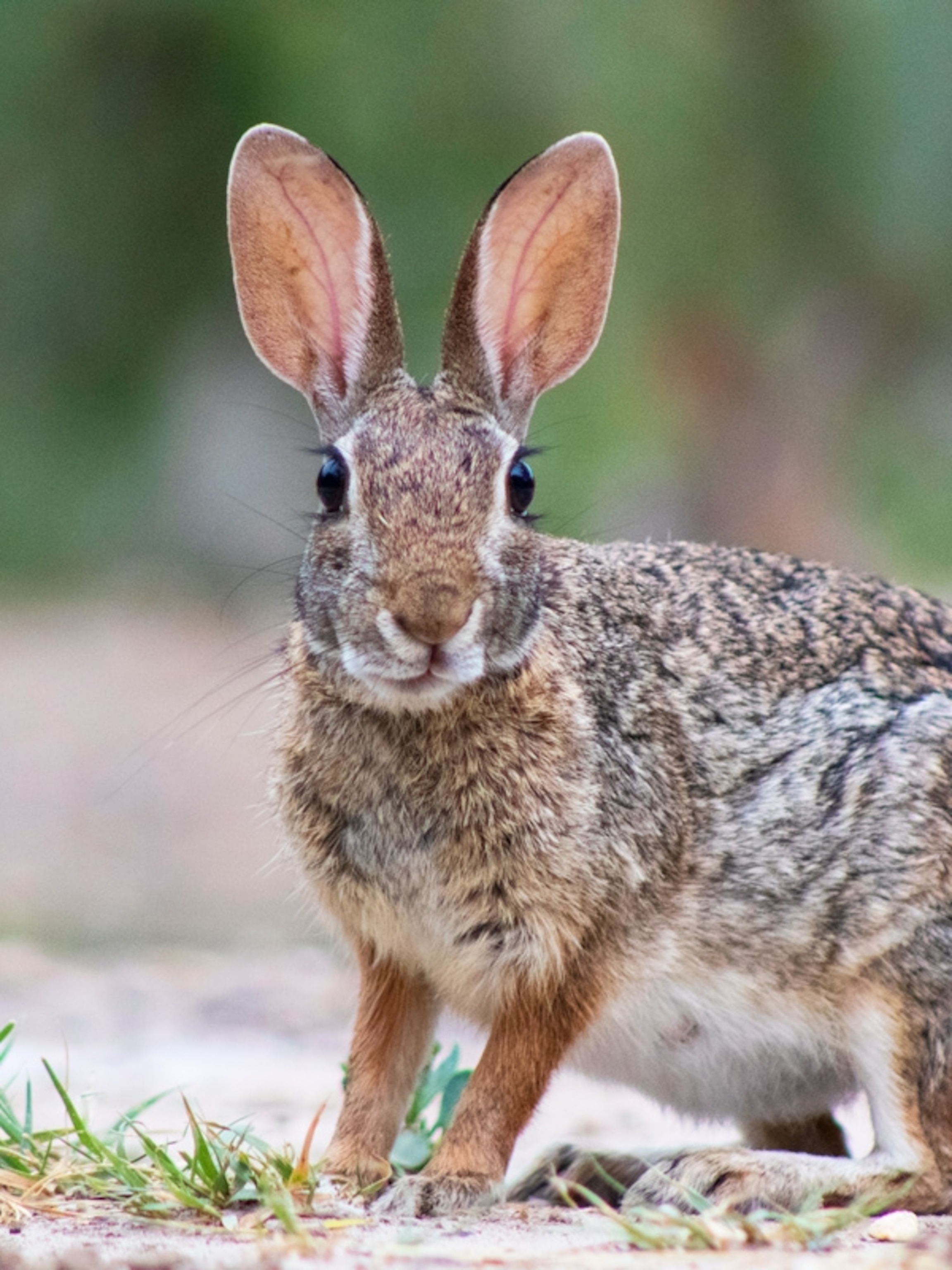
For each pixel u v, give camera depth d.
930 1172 9.46
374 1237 8.14
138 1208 8.47
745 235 33.91
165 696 32.12
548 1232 8.31
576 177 10.32
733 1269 7.25
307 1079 12.79
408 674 8.70
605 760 9.54
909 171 33.84
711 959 9.81
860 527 38.06
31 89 35.56
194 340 40.41
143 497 43.28
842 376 36.53
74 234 37.62
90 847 24.20
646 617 10.16
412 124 32.75
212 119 35.69
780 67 33.69
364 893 9.59
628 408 34.22
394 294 9.99
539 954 9.40
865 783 9.80
